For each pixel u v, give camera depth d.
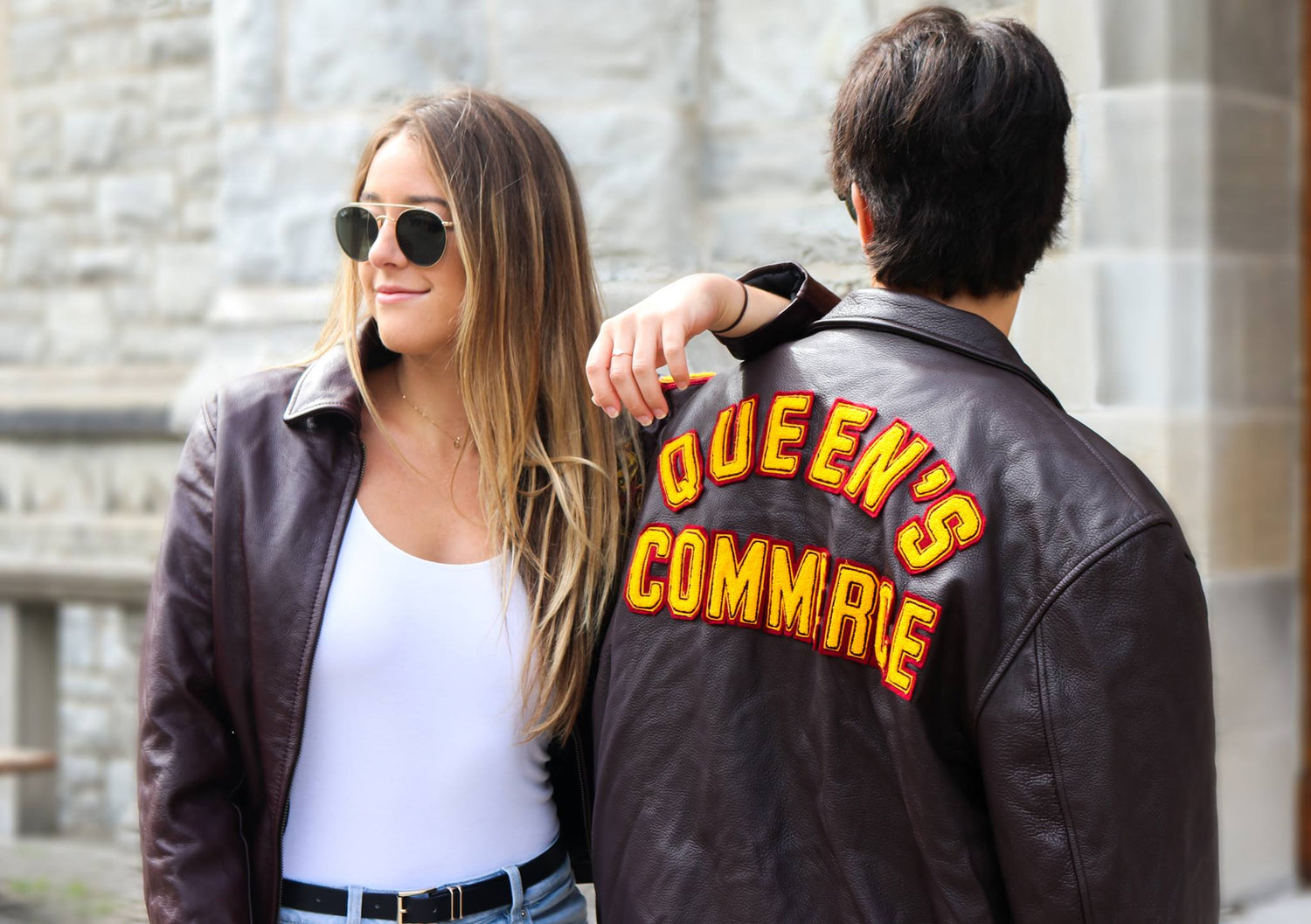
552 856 1.56
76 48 6.00
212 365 4.09
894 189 1.19
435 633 1.45
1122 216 2.89
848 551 1.13
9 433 5.75
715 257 3.20
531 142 1.59
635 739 1.25
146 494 5.50
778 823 1.17
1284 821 3.49
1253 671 3.38
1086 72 2.75
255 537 1.43
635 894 1.23
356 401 1.49
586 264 1.65
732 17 3.20
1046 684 1.02
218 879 1.38
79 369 6.04
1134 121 2.95
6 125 6.18
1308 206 3.51
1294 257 3.48
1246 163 3.29
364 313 1.67
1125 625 1.01
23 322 6.20
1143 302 2.98
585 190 3.32
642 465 1.62
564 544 1.53
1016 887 1.04
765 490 1.20
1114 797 1.00
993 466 1.07
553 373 1.59
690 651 1.22
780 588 1.18
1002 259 1.20
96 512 5.62
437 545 1.51
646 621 1.26
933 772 1.07
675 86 3.24
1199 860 1.04
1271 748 3.44
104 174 5.97
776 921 1.16
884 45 1.22
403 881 1.44
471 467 1.56
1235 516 3.30
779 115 3.15
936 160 1.16
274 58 3.93
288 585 1.42
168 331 5.85
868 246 1.25
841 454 1.15
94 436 5.60
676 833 1.22
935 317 1.19
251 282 4.04
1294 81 3.45
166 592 1.44
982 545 1.06
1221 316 3.21
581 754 1.57
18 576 5.61
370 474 1.52
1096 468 1.06
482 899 1.47
